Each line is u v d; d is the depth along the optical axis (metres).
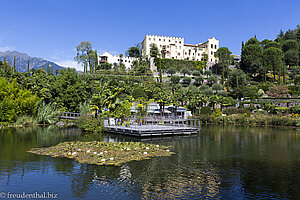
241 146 23.23
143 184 11.66
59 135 30.19
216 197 10.16
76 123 35.31
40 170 13.80
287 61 121.19
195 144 24.38
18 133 32.16
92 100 38.84
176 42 136.88
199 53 139.88
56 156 17.00
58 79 59.03
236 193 10.66
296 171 14.27
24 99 45.19
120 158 16.28
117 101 38.16
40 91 50.88
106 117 35.91
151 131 29.08
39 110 46.78
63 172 13.40
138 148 19.83
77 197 10.10
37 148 20.41
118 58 129.12
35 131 34.69
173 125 40.25
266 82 100.81
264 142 25.98
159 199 9.89
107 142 23.92
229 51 122.81
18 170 13.80
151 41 133.62
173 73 106.12
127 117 39.19
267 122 49.72
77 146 20.39
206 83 103.31
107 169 14.00
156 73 106.94
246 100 75.94
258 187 11.46
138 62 119.62
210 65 124.31
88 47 114.25
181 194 10.46
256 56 117.19
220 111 65.94
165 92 70.06
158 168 14.44
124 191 10.74
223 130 39.78
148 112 60.19
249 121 52.34
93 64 116.50
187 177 12.86
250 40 135.62
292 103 63.97
